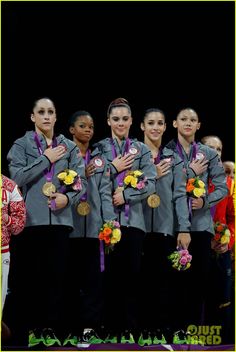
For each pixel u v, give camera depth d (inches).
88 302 681.0
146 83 807.1
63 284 697.0
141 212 697.0
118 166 691.4
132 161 694.5
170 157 717.9
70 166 677.3
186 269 719.7
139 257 690.2
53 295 658.2
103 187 690.8
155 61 808.3
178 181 713.0
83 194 683.4
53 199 653.9
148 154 701.9
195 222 718.5
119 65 801.6
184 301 725.3
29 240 661.3
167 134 812.0
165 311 702.5
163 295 702.5
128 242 686.5
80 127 704.4
